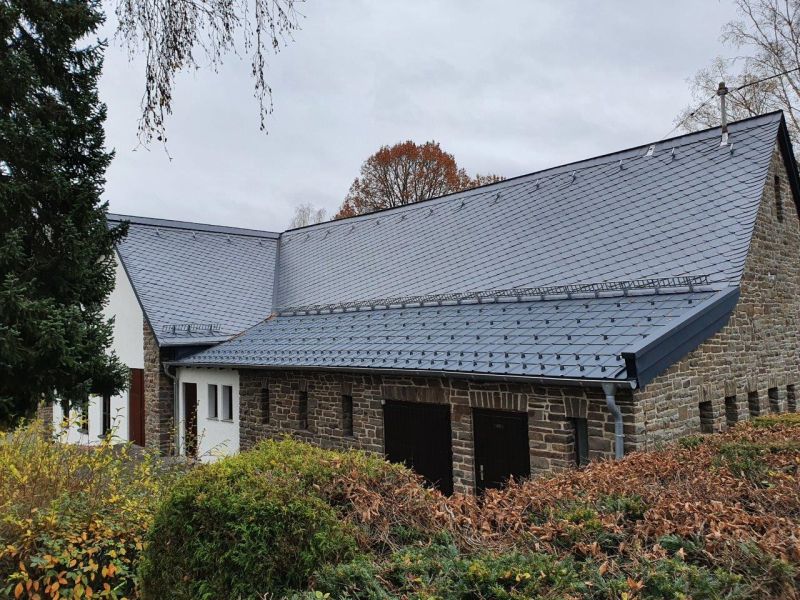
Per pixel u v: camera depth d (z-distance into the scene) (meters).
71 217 10.94
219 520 3.97
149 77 6.30
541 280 12.21
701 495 4.91
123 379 11.64
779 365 12.06
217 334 16.80
